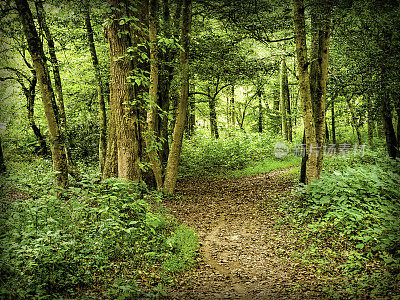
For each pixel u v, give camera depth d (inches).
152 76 418.6
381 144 802.2
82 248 202.7
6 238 180.5
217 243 289.3
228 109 1211.9
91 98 753.0
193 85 810.2
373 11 387.2
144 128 277.7
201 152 799.1
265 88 1112.2
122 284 179.0
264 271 221.1
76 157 729.0
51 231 196.1
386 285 169.6
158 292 177.0
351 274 193.6
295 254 241.4
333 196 328.8
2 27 407.2
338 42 457.4
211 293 185.9
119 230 227.9
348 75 478.0
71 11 442.0
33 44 325.1
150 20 407.5
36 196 228.8
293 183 519.2
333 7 386.3
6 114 717.9
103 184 252.5
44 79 337.1
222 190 530.3
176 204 428.5
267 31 514.9
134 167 269.4
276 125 1279.5
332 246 244.7
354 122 701.9
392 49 413.7
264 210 388.2
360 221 265.0
